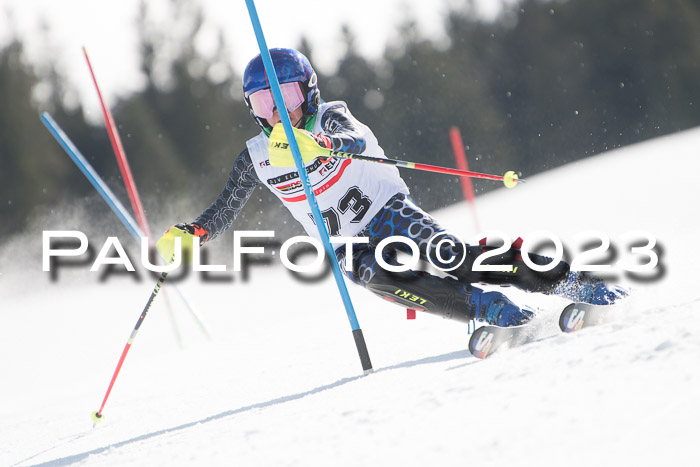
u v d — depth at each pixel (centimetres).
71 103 13250
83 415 1480
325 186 1191
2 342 3531
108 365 2438
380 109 14650
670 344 658
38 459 1096
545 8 14725
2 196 12594
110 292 5450
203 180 13575
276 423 789
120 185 13075
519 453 528
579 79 14425
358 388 909
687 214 3434
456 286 1109
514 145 14450
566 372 662
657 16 13962
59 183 12925
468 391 696
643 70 14050
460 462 539
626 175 5869
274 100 1162
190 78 13725
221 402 1255
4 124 12694
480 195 9312
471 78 14612
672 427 504
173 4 13725
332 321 2284
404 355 1292
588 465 486
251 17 1097
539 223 4775
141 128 13225
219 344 2348
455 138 2402
